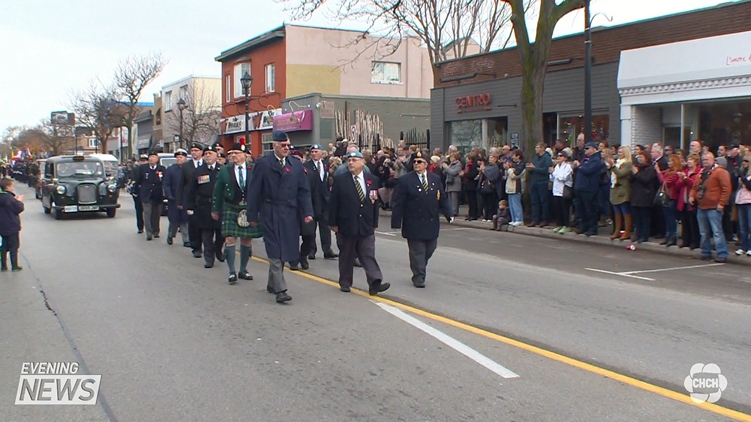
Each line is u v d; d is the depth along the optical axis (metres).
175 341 6.66
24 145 88.44
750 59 14.81
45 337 6.87
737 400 5.00
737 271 10.72
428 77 38.47
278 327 7.14
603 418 4.64
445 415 4.71
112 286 9.53
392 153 21.33
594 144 14.41
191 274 10.49
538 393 5.14
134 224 19.25
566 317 7.51
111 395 5.20
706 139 16.42
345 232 8.62
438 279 9.88
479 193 17.59
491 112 22.75
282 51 35.38
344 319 7.44
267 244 8.28
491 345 6.40
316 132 31.11
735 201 11.83
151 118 58.53
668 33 16.97
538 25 16.62
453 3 30.70
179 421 4.68
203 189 10.99
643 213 13.19
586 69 15.49
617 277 10.14
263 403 4.98
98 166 22.55
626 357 6.03
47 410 4.93
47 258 12.40
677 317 7.55
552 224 16.28
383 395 5.12
